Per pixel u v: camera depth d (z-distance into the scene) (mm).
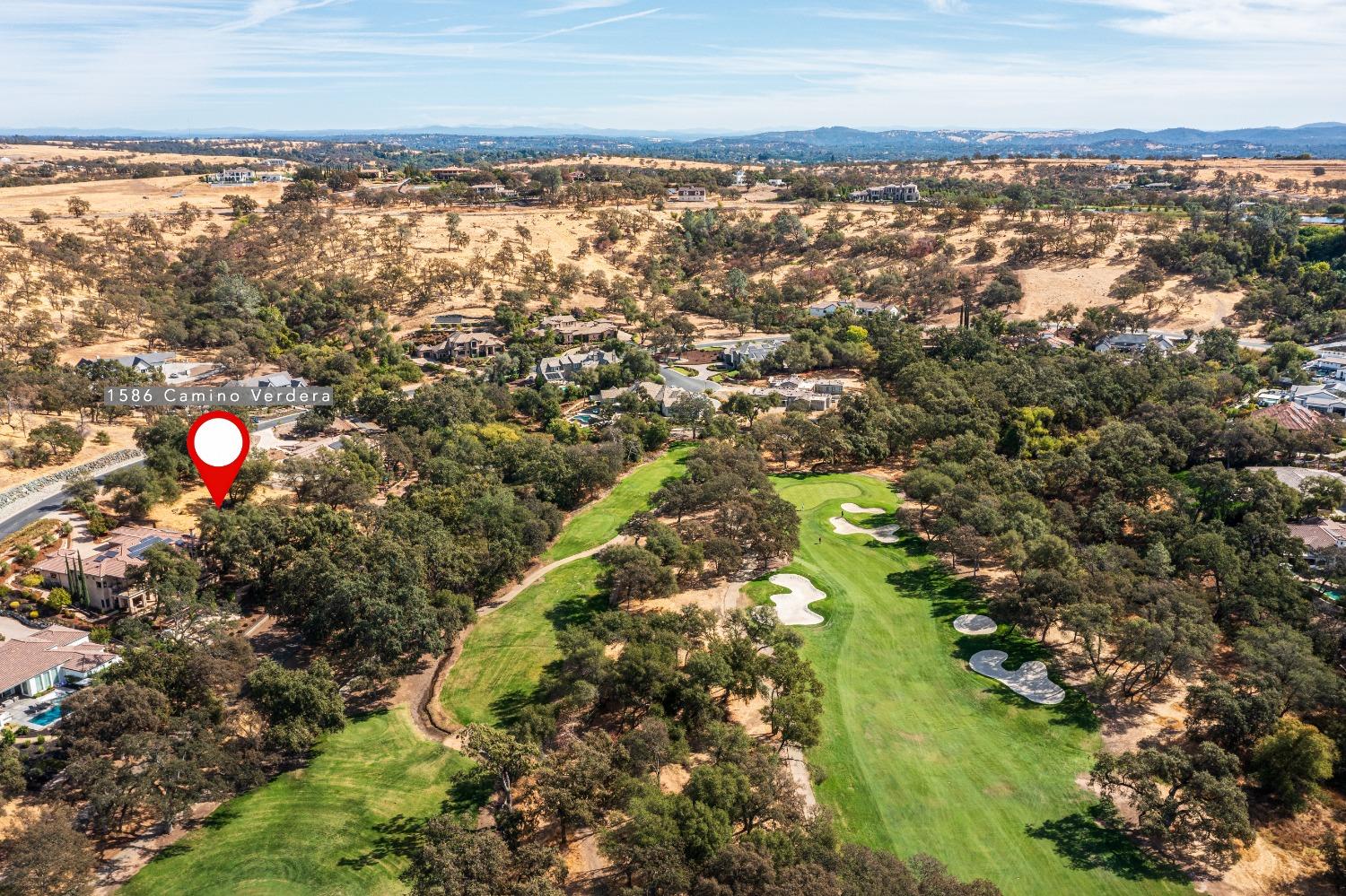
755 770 57750
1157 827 57781
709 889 45906
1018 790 64625
